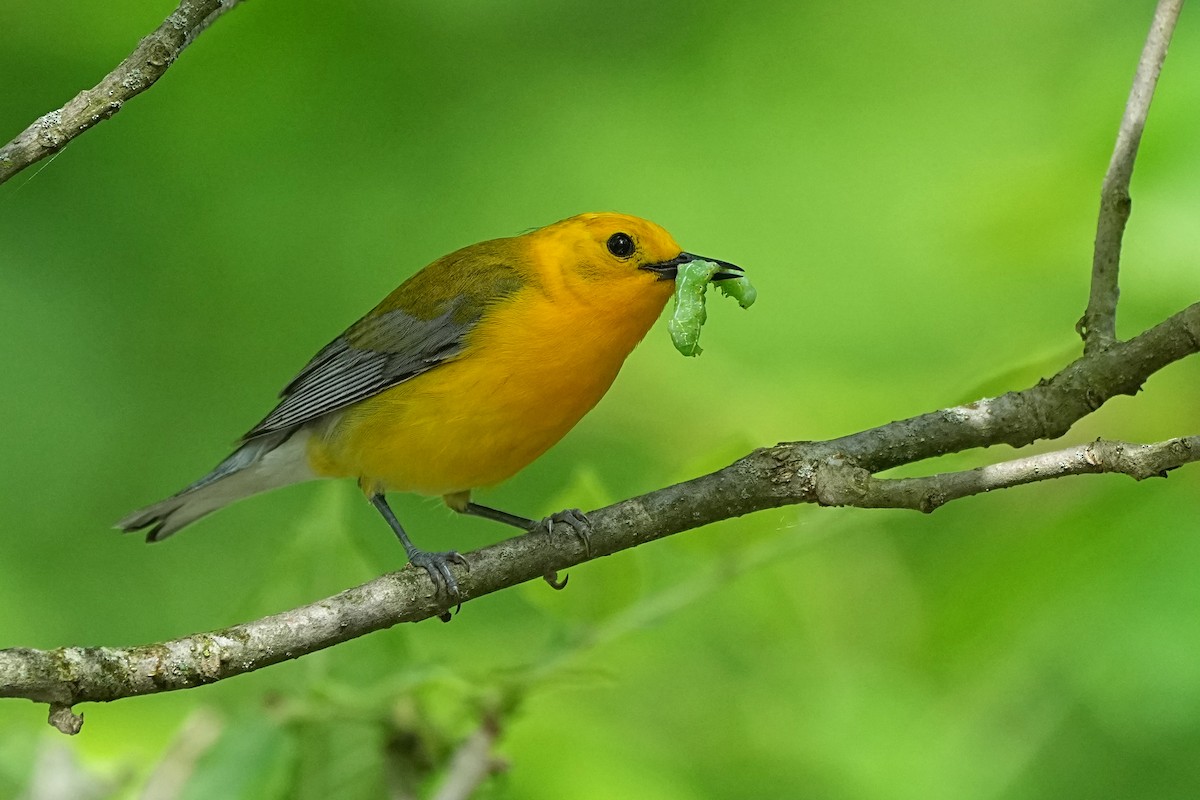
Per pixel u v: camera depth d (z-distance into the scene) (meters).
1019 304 12.34
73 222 14.23
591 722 10.62
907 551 11.09
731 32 16.20
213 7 6.32
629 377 14.96
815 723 10.90
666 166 15.46
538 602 8.62
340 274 14.80
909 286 14.30
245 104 14.71
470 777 7.75
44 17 13.88
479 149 15.27
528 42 15.67
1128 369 7.38
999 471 6.91
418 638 10.93
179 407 14.07
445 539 15.10
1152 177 10.40
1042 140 12.49
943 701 10.15
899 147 15.39
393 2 14.66
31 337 13.48
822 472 7.38
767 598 10.98
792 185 15.34
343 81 14.89
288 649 6.84
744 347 14.92
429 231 14.98
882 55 16.02
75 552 13.14
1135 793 9.06
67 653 6.23
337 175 14.96
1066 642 8.52
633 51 16.02
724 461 9.04
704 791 10.60
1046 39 15.37
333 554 8.88
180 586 13.67
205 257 14.64
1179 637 8.16
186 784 7.93
